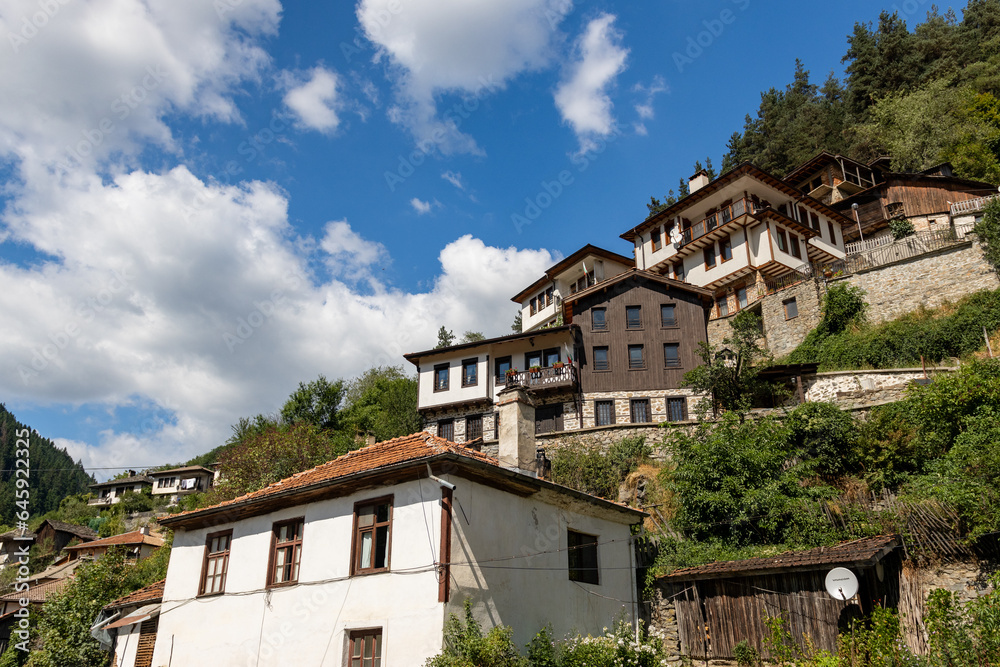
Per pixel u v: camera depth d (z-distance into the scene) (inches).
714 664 580.4
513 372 1440.7
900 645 443.5
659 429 1132.5
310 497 597.9
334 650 522.6
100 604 872.9
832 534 647.1
